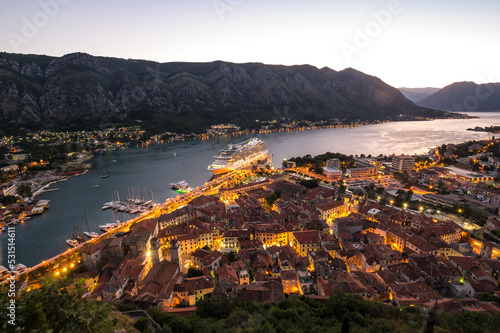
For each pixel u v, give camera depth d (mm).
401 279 143250
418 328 94125
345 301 110688
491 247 159625
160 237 186375
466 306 110875
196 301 130750
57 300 49406
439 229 181750
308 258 162750
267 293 123375
